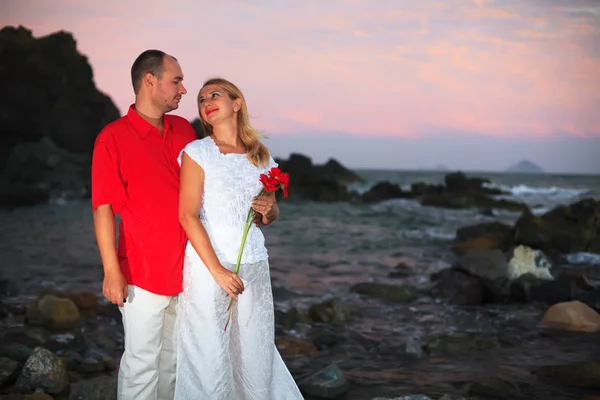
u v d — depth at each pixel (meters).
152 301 3.09
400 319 6.55
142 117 3.17
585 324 6.10
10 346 5.00
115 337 5.72
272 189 3.08
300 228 16.16
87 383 4.23
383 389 4.38
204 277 3.04
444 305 7.25
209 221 3.07
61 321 6.13
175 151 3.24
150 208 3.08
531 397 4.20
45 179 26.23
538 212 22.52
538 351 5.30
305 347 5.35
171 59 3.21
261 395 3.18
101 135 3.06
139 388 3.13
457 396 4.11
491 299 7.47
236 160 3.12
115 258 3.03
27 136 29.27
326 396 4.22
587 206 12.40
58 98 30.36
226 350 3.10
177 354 3.13
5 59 29.33
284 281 8.63
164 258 3.08
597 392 4.30
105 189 3.02
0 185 23.16
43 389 4.21
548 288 7.45
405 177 70.38
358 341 5.64
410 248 12.30
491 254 8.00
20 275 8.75
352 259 10.80
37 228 14.87
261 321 3.19
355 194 27.33
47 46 30.42
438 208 23.69
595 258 10.90
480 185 31.14
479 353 5.25
